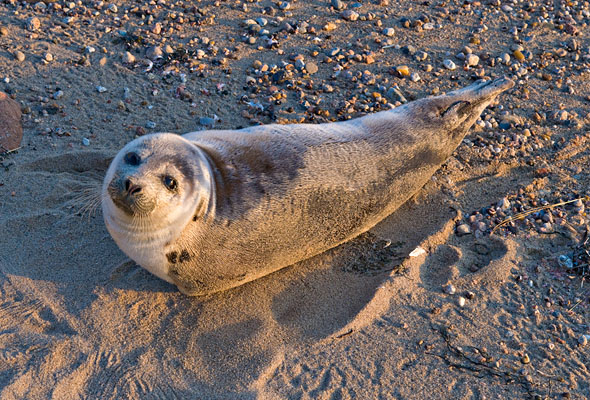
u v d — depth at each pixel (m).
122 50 2.68
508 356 2.07
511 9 3.10
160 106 2.53
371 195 2.25
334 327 2.10
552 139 2.63
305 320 2.12
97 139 2.41
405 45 2.87
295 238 2.15
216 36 2.79
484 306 2.17
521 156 2.57
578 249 2.29
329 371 2.01
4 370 1.93
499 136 2.62
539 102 2.74
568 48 2.96
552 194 2.46
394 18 2.99
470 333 2.11
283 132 2.23
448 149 2.42
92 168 2.37
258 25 2.85
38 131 2.40
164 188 1.96
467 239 2.33
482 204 2.43
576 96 2.78
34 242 2.17
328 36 2.86
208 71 2.66
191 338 2.05
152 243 2.00
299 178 2.14
